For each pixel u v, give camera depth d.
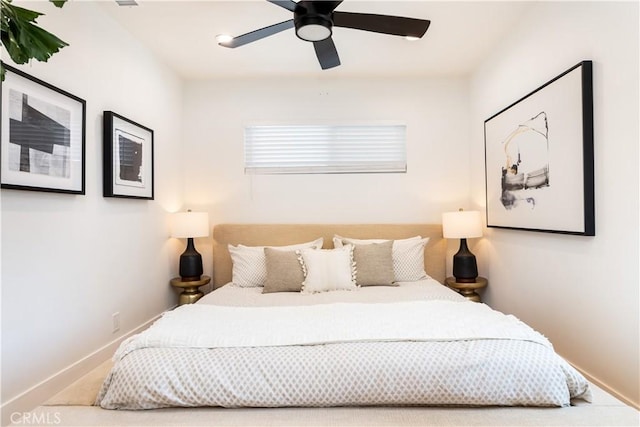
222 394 1.24
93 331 2.15
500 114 2.76
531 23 2.34
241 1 2.19
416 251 3.15
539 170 2.26
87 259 2.11
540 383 1.25
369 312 1.82
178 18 2.38
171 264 3.22
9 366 1.61
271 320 1.70
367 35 2.65
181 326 1.60
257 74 3.41
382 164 3.54
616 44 1.66
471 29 2.59
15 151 1.61
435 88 3.51
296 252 2.92
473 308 1.88
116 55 2.41
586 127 1.82
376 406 1.26
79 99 2.01
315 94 3.52
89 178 2.12
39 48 1.01
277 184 3.54
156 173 2.96
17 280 1.65
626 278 1.63
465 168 3.52
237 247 3.26
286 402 1.24
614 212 1.69
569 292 2.04
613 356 1.72
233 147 3.52
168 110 3.18
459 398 1.23
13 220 1.63
